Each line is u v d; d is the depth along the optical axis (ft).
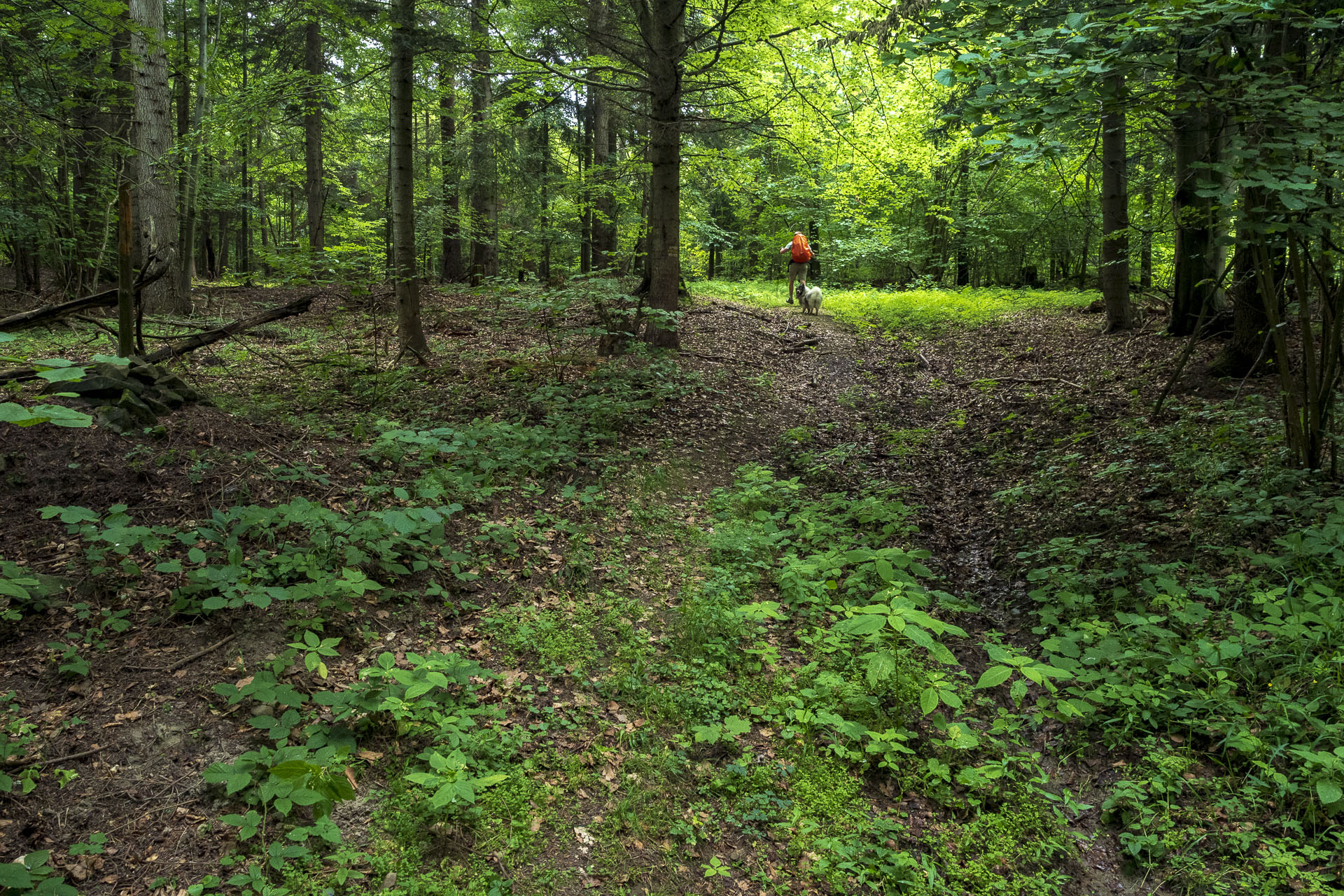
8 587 10.37
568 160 71.36
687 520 20.77
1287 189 14.34
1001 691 13.99
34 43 27.07
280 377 29.50
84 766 9.77
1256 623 13.55
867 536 20.12
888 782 11.69
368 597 14.32
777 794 11.23
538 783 10.80
